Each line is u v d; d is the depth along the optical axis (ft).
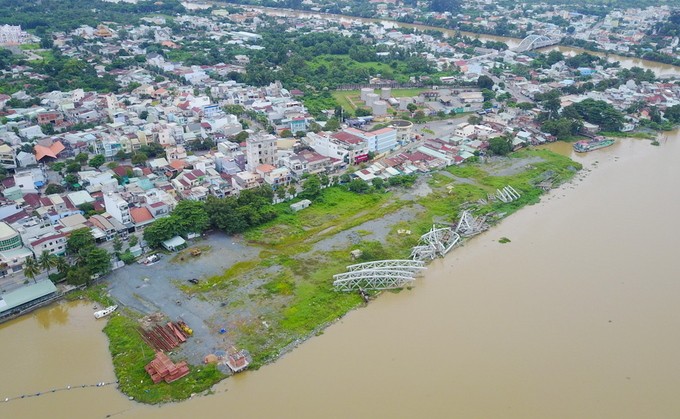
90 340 311.68
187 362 290.76
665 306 344.49
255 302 340.59
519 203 485.97
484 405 267.59
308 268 378.94
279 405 265.13
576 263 391.24
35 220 416.05
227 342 305.53
